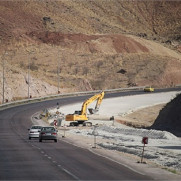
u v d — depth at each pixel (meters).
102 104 145.50
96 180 32.62
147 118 127.25
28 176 34.12
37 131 71.75
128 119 122.00
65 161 43.72
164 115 101.38
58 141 69.12
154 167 40.66
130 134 83.94
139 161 43.88
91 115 112.94
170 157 49.56
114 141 69.94
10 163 41.97
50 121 113.00
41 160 44.34
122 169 38.91
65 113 126.75
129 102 150.62
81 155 49.31
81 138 75.31
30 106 139.25
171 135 76.75
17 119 112.56
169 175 35.97
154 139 72.69
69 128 100.56
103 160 45.03
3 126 98.00
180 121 93.81
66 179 32.78
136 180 33.06
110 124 108.19
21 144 63.06
